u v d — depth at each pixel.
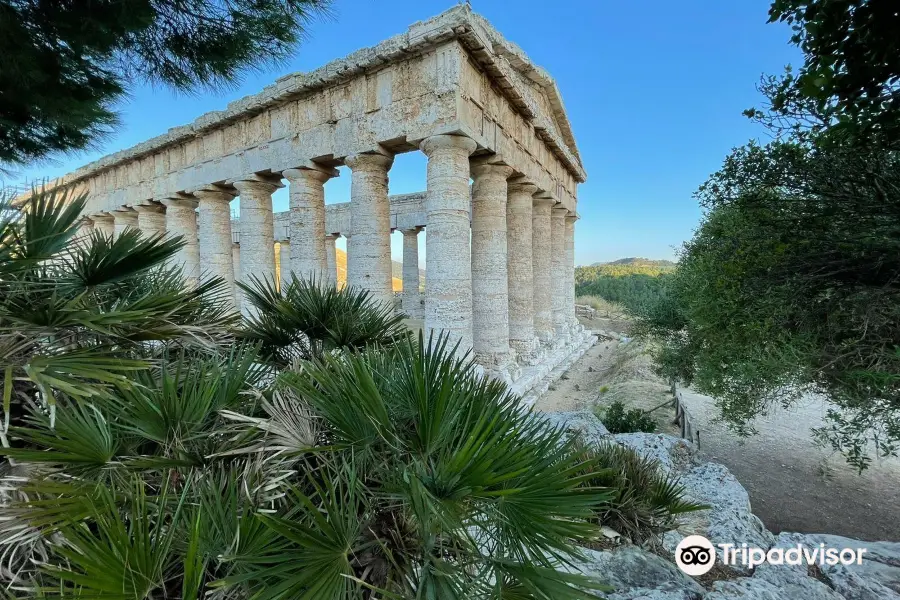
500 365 12.49
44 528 1.83
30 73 5.90
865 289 4.29
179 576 1.77
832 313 4.32
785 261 4.84
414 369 2.22
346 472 2.12
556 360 16.91
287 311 3.76
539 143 15.59
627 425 10.17
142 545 1.66
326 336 3.90
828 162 4.43
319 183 13.50
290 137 13.10
